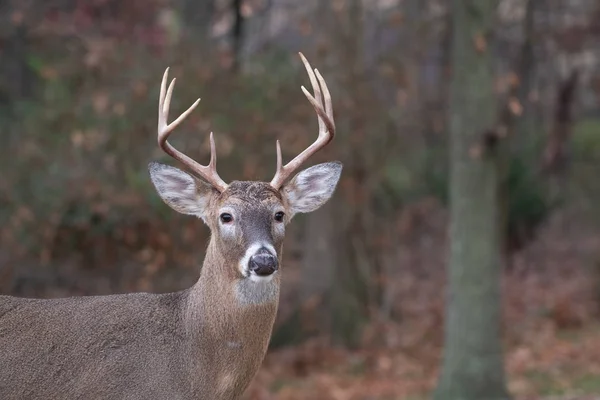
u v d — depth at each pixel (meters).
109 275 15.14
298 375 16.38
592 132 27.17
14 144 15.35
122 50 15.78
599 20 23.25
